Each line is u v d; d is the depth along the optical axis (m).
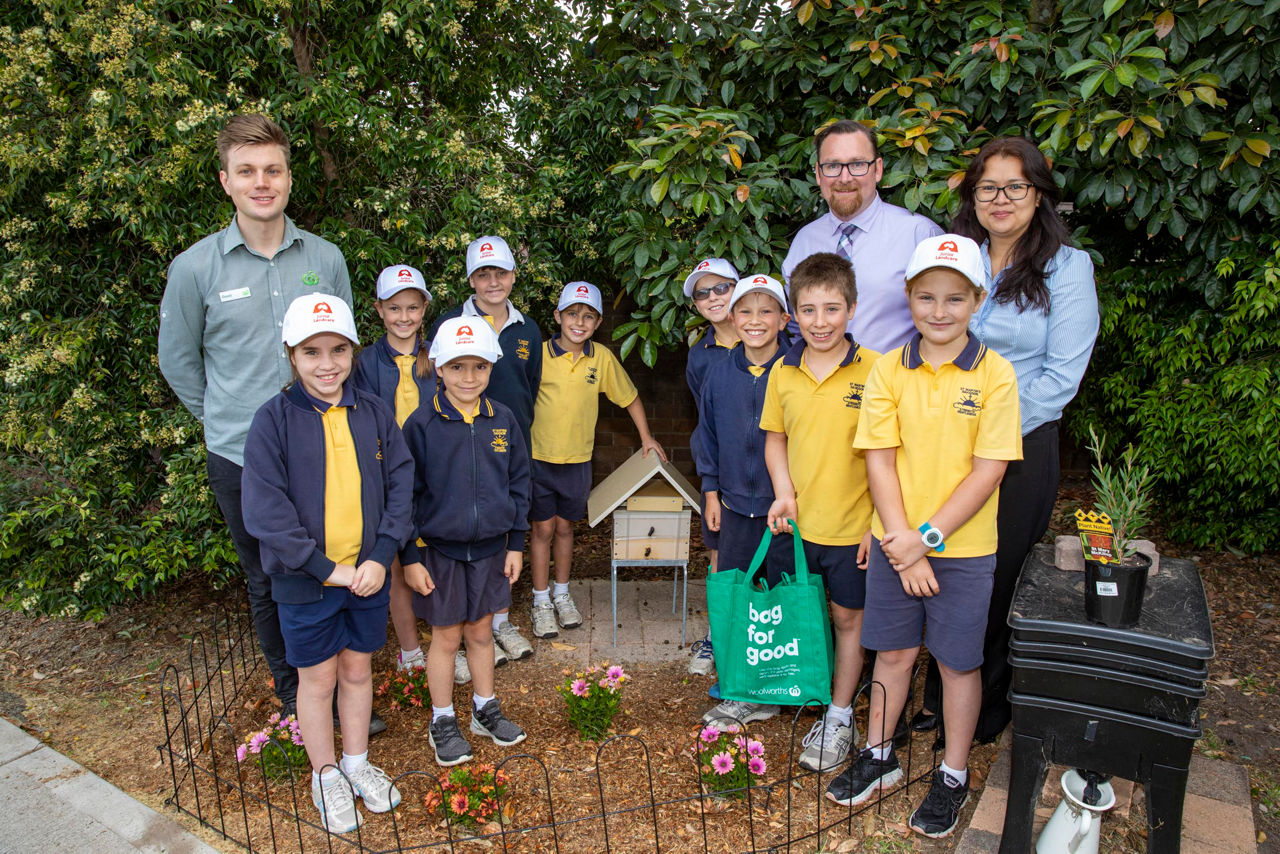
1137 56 3.07
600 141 4.68
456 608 2.91
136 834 2.60
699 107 4.16
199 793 2.87
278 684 3.24
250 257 2.90
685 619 3.87
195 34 3.53
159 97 3.37
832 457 2.85
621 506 3.79
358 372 3.48
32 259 3.67
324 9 3.89
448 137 4.01
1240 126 3.36
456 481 2.85
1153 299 4.27
